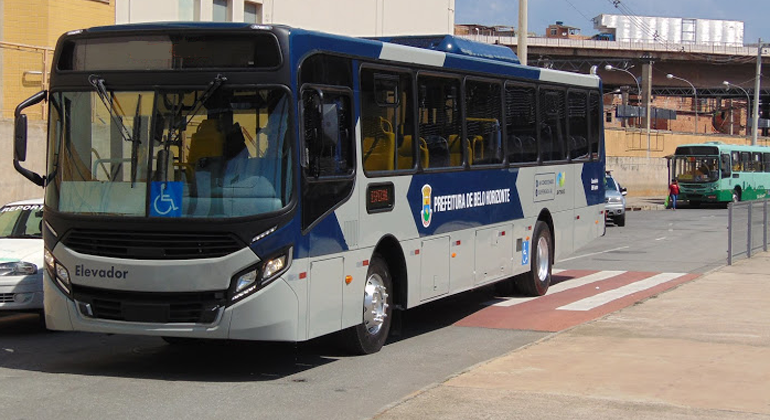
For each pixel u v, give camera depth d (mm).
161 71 8953
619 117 75438
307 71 9055
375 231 10172
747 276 16922
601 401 7746
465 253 12305
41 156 19891
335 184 9414
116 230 8875
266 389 8664
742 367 9117
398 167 10695
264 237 8625
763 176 55062
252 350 10727
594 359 9555
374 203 10133
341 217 9523
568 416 7273
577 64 91625
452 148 11984
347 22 29766
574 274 18438
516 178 13875
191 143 8852
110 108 9055
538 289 14922
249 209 8656
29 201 13445
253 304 8609
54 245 9203
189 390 8617
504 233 13523
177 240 8711
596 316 12961
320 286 9188
